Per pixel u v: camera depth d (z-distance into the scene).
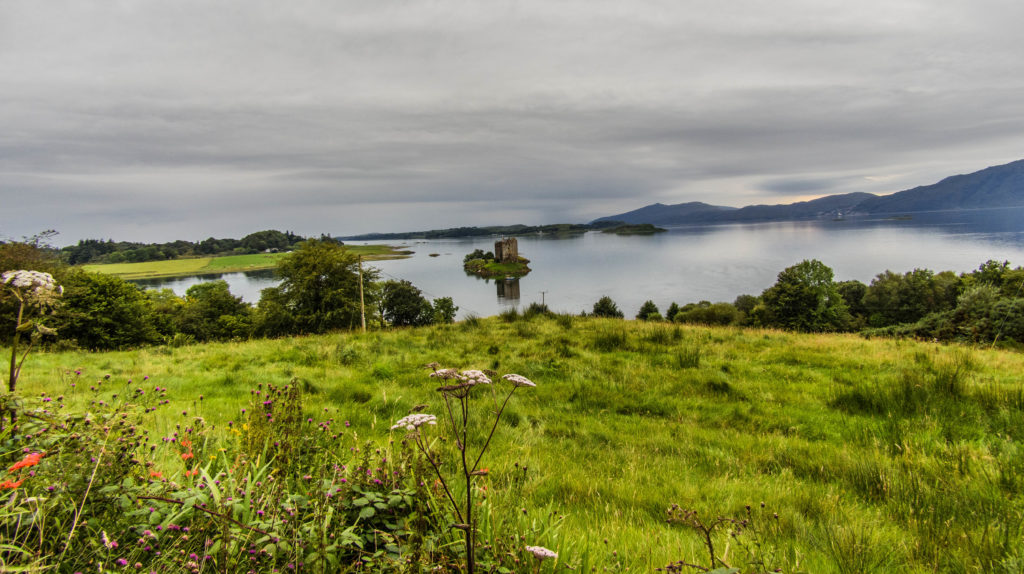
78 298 35.59
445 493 2.73
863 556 3.29
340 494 2.46
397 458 3.11
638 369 10.57
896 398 7.79
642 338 14.08
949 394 7.73
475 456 5.27
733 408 8.10
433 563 2.21
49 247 25.73
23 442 2.37
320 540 2.11
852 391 8.30
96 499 2.15
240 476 2.69
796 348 13.41
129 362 12.84
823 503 4.48
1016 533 3.61
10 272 2.66
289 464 2.94
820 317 60.28
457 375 2.11
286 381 9.40
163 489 2.38
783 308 62.16
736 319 68.12
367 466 2.91
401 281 67.50
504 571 2.26
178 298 81.12
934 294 67.31
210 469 3.32
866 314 74.69
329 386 9.02
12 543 1.73
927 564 3.36
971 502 4.30
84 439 2.40
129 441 2.74
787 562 3.17
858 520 4.07
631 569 2.96
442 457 3.84
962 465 5.13
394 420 6.65
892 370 10.52
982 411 7.05
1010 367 10.52
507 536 2.69
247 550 2.05
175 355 14.45
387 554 2.19
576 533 3.36
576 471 5.38
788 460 5.86
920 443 5.98
